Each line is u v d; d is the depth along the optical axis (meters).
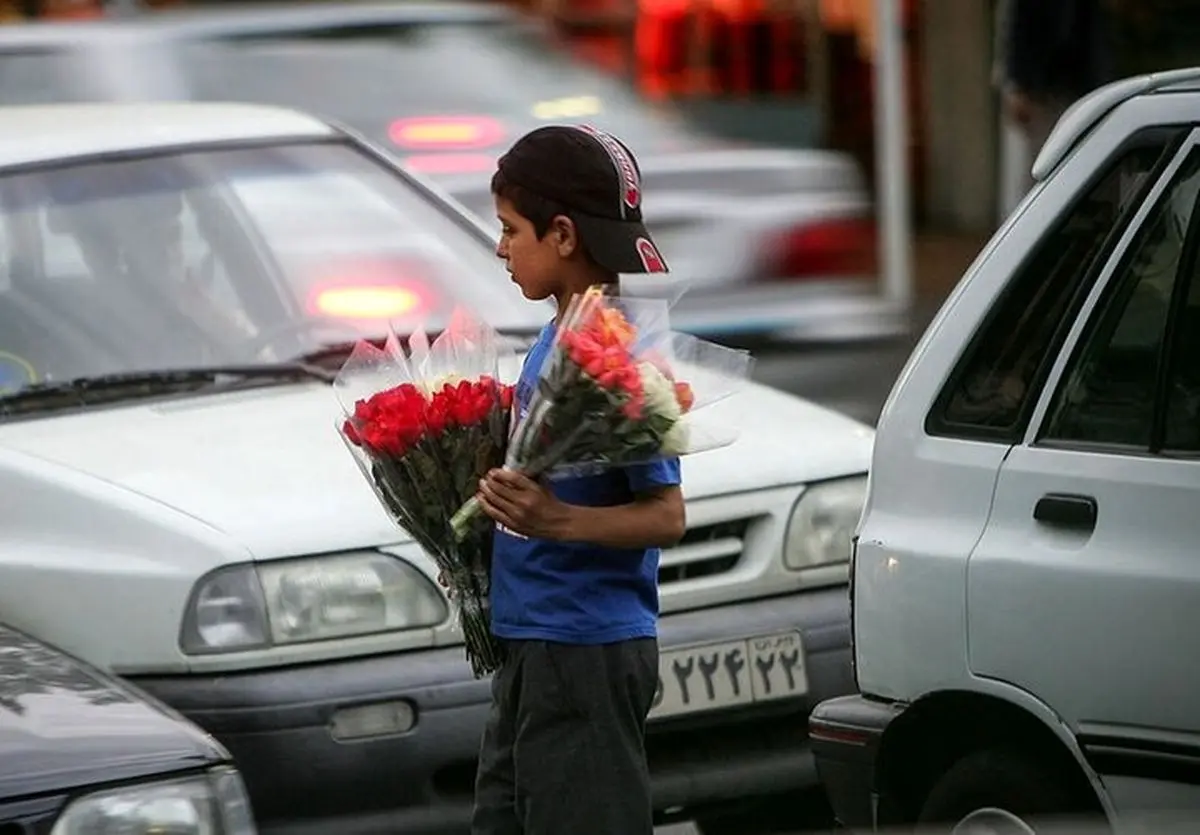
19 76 19.75
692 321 19.38
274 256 12.83
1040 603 8.66
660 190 19.45
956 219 30.59
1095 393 8.77
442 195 13.62
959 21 30.34
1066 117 9.27
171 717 8.24
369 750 10.03
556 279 8.44
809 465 11.13
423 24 20.86
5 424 11.58
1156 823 8.44
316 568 10.16
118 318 12.29
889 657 9.20
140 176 12.92
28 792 7.70
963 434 9.10
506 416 8.46
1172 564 8.36
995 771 8.95
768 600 10.95
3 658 8.66
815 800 11.21
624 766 8.44
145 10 22.81
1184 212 8.69
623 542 8.27
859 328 20.02
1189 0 29.17
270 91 19.98
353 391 8.70
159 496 10.45
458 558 8.53
